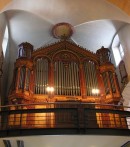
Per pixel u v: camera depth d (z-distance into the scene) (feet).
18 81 44.75
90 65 51.49
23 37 59.77
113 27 56.75
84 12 53.01
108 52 53.31
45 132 31.40
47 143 35.78
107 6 48.37
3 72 54.44
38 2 49.34
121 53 57.67
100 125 41.01
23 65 47.47
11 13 51.70
